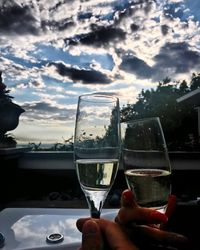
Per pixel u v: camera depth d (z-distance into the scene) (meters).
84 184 0.47
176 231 0.64
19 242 0.77
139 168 0.47
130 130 0.51
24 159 2.32
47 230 0.84
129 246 0.34
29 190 2.29
